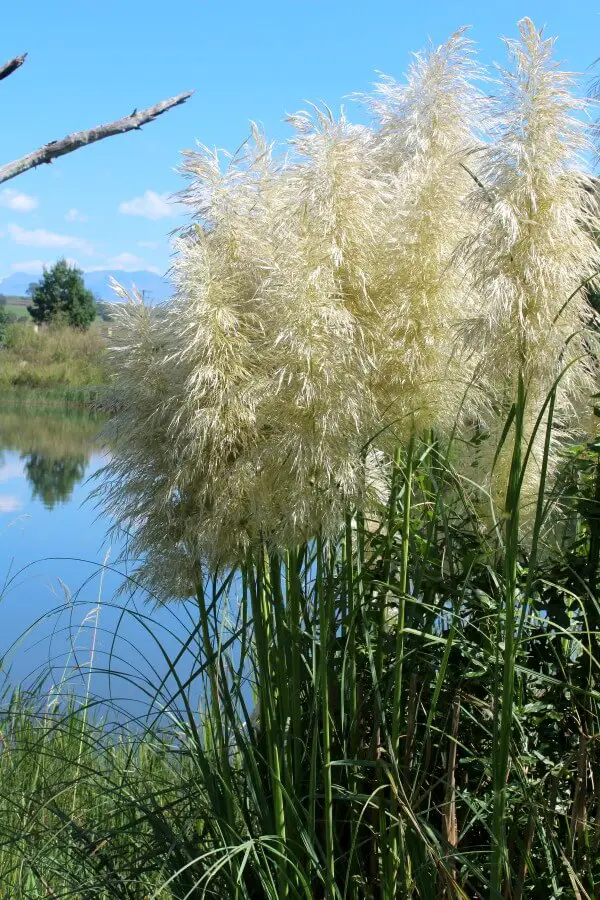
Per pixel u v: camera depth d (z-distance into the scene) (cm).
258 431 256
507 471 292
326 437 247
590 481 298
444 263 256
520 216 226
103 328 279
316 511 254
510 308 225
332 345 241
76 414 3450
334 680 299
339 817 300
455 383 268
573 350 240
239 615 328
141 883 305
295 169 267
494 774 246
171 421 254
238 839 274
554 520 298
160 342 269
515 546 236
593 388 288
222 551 273
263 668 280
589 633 263
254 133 272
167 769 389
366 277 256
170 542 279
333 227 251
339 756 299
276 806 275
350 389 249
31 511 1395
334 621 297
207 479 259
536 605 301
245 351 250
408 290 258
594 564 285
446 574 292
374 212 263
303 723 308
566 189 228
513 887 273
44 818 361
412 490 326
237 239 267
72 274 4709
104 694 533
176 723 302
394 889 265
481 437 301
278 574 279
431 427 279
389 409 270
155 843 306
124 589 299
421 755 296
